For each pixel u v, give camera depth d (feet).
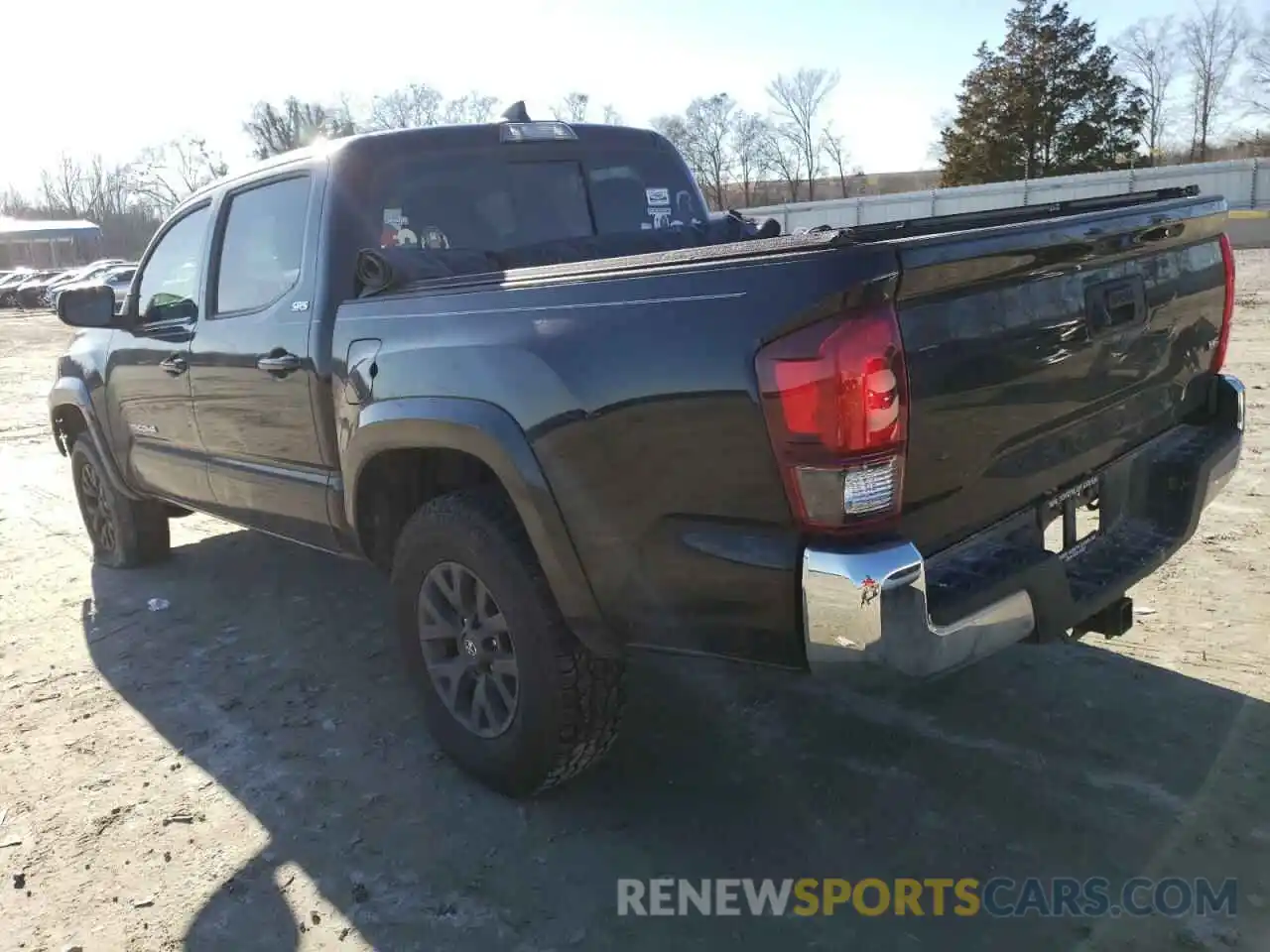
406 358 9.79
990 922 8.13
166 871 9.38
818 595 7.08
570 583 8.73
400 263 10.68
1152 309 9.50
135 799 10.64
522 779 9.82
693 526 7.81
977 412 7.65
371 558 11.66
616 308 8.01
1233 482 18.33
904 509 7.30
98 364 16.53
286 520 12.80
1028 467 8.45
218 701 12.87
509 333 8.86
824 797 9.94
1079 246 8.18
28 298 124.16
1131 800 9.50
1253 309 42.91
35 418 36.55
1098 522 9.70
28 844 9.90
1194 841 8.88
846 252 6.83
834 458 6.88
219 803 10.49
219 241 13.47
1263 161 104.78
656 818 9.78
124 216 279.69
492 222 12.85
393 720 12.13
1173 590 13.87
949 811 9.57
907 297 6.98
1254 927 7.88
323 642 14.64
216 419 13.52
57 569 18.71
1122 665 11.98
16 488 25.45
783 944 8.04
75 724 12.42
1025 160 176.24
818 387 6.83
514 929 8.36
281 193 12.43
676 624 8.20
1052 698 11.41
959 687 11.84
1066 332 8.38
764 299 7.11
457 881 9.02
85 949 8.38
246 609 16.10
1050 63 171.32
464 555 9.61
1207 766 9.93
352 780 10.80
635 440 7.95
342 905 8.77
